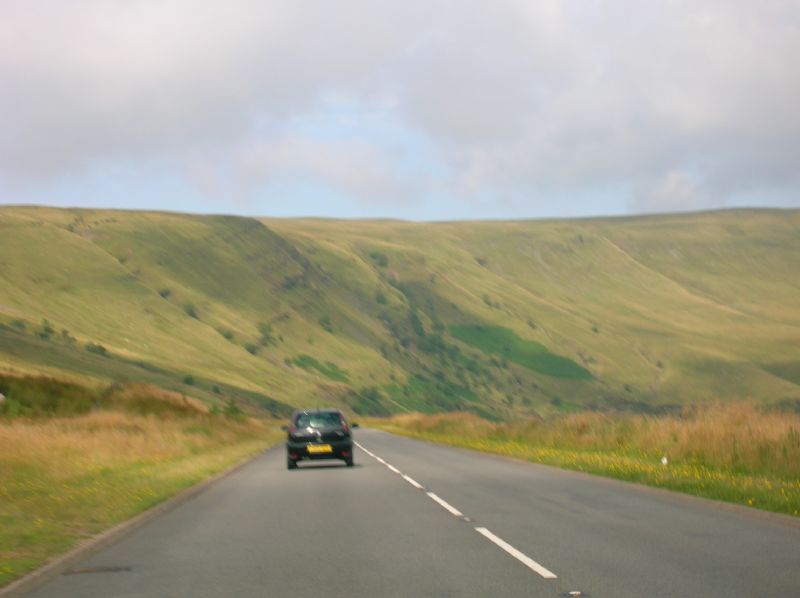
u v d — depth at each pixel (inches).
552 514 726.5
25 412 2362.2
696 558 515.2
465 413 3088.1
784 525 653.9
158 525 694.5
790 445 1027.3
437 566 497.0
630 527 647.1
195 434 2169.0
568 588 432.5
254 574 484.4
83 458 1201.4
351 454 1375.5
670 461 1159.0
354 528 661.3
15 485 896.9
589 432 1625.2
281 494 935.7
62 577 482.9
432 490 947.3
